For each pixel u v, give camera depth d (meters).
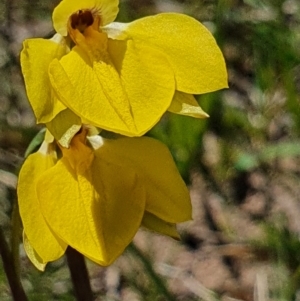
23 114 0.35
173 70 0.22
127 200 0.23
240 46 0.36
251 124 0.34
